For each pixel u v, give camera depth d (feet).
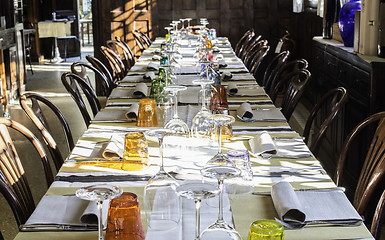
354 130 8.76
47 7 45.96
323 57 17.33
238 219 6.00
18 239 5.59
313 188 6.90
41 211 6.14
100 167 7.74
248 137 9.29
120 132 9.68
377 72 11.99
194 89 13.83
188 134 8.95
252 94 13.03
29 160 17.88
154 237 5.49
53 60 44.70
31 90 31.01
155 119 10.09
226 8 31.55
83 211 6.14
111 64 19.80
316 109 11.11
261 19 31.45
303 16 29.01
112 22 30.73
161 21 31.55
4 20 26.32
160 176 5.76
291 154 8.25
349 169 14.07
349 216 5.98
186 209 6.20
